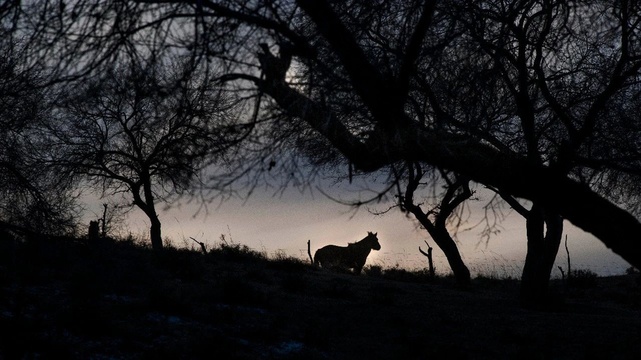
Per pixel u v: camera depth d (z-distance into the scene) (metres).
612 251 10.22
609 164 15.55
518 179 10.33
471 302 30.78
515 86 19.67
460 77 14.69
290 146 10.55
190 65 9.95
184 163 10.30
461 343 21.95
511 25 15.46
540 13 16.11
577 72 20.50
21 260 21.56
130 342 16.48
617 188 25.72
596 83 21.03
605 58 19.47
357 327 22.91
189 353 16.52
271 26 10.05
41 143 36.91
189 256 32.62
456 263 40.59
